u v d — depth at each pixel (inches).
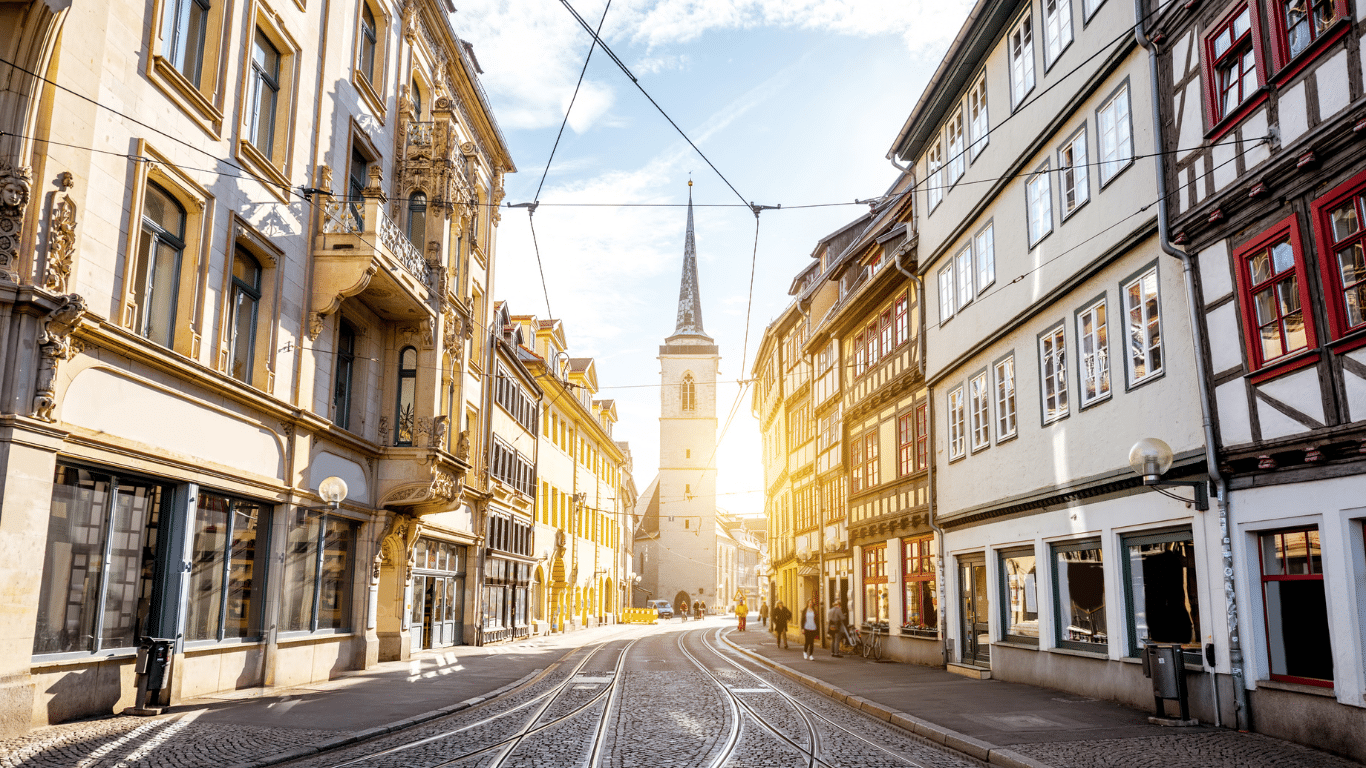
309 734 424.2
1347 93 380.8
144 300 508.4
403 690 634.2
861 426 1149.7
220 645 578.6
